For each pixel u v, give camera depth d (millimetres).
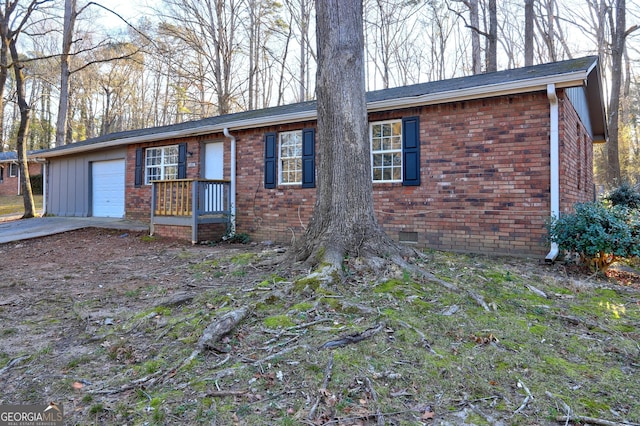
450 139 7227
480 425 2076
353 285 4188
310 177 8883
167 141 11531
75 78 28734
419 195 7527
